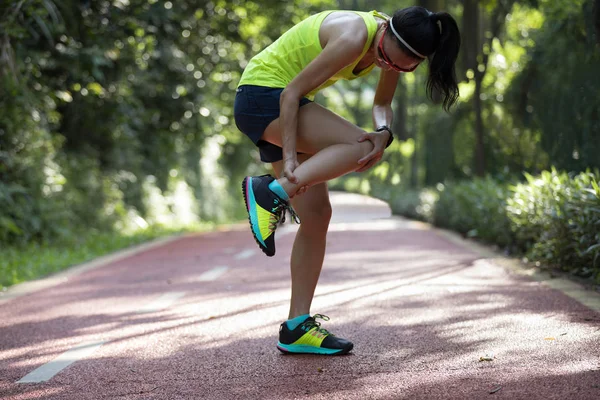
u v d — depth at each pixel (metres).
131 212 21.78
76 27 14.77
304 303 4.73
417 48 4.02
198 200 31.50
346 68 4.31
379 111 4.75
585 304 5.88
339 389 3.87
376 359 4.46
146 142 25.34
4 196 13.55
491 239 11.70
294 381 4.08
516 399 3.51
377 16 4.26
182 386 4.11
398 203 23.45
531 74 13.81
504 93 15.12
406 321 5.62
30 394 4.09
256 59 4.38
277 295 7.29
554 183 8.75
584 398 3.45
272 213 4.11
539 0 13.06
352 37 4.07
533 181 9.25
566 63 11.95
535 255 8.70
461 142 19.05
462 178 19.75
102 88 18.08
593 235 7.11
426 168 21.45
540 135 13.08
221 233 19.44
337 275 8.70
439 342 4.82
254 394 3.88
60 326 6.18
